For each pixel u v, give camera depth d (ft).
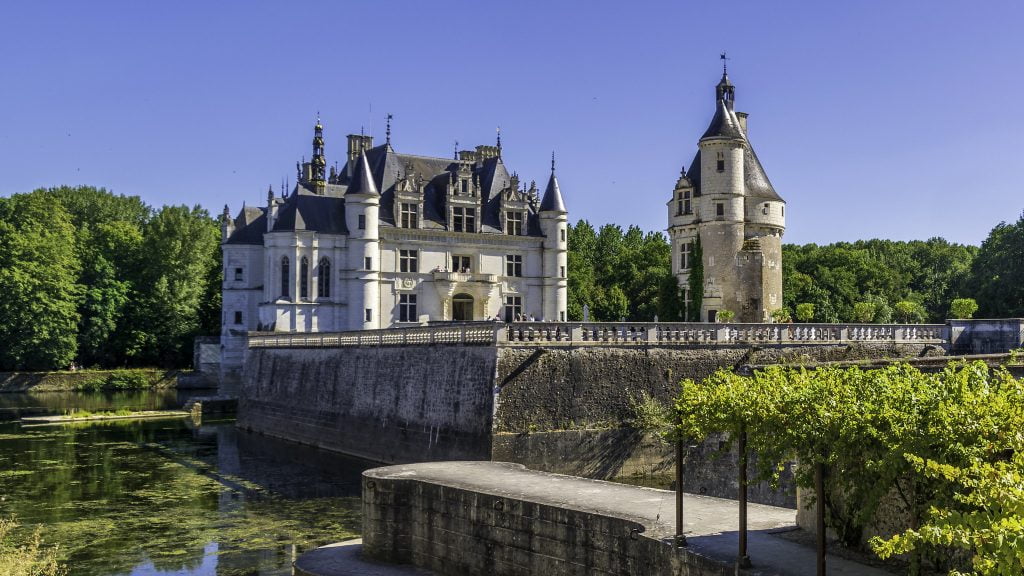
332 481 140.26
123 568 92.32
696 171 226.79
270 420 200.03
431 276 247.09
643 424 136.56
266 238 236.02
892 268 397.19
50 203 321.32
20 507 120.47
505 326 129.80
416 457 144.56
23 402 265.54
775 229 226.99
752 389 58.85
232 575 89.81
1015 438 43.39
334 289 237.25
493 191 263.29
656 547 63.77
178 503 123.24
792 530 66.64
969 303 172.65
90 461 159.43
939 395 49.55
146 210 429.79
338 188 259.80
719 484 126.52
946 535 33.96
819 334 156.56
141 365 336.70
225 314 259.19
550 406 131.23
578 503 73.82
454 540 80.48
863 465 51.65
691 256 218.79
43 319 296.30
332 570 81.87
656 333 142.61
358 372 167.53
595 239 471.21
